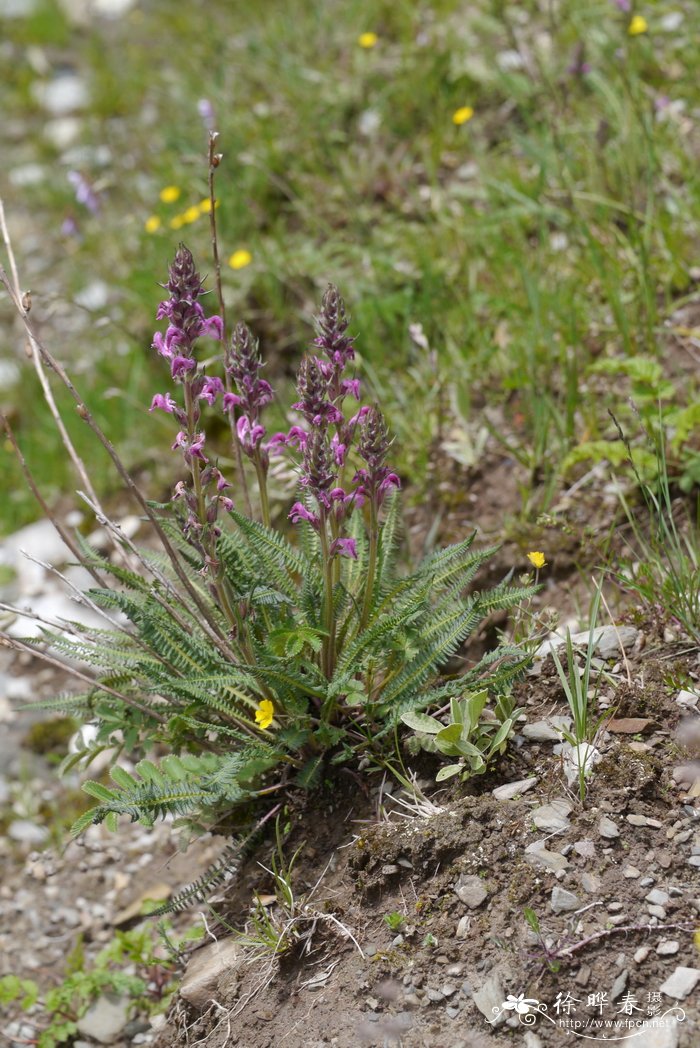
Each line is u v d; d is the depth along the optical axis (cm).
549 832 269
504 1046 237
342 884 283
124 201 661
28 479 302
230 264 518
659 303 431
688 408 348
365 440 274
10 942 365
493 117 570
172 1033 285
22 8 905
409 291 465
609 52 528
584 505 375
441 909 265
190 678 287
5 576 490
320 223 541
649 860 259
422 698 292
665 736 286
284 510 434
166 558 340
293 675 286
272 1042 261
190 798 284
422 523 405
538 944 249
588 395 404
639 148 480
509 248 466
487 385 436
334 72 643
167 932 342
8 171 739
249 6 752
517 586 362
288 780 310
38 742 430
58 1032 326
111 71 788
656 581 335
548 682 311
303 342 491
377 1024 251
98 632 325
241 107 646
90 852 386
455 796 287
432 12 654
